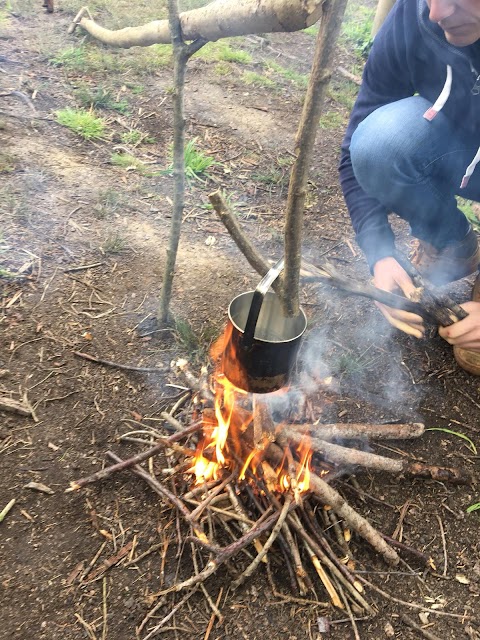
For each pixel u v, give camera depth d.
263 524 1.55
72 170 3.18
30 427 1.89
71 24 4.59
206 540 1.55
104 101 3.81
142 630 1.46
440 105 2.01
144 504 1.72
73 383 2.05
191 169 3.32
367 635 1.51
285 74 4.74
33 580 1.52
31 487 1.72
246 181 3.39
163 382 2.10
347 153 2.41
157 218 2.97
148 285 2.53
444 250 2.44
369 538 1.63
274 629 1.49
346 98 4.48
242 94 4.33
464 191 2.40
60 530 1.64
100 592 1.52
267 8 1.37
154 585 1.54
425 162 2.24
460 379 2.29
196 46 1.75
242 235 1.48
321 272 1.77
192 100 4.12
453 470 1.87
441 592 1.61
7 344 2.16
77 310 2.35
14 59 4.12
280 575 1.60
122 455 1.84
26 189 2.95
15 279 2.44
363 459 1.76
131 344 2.24
